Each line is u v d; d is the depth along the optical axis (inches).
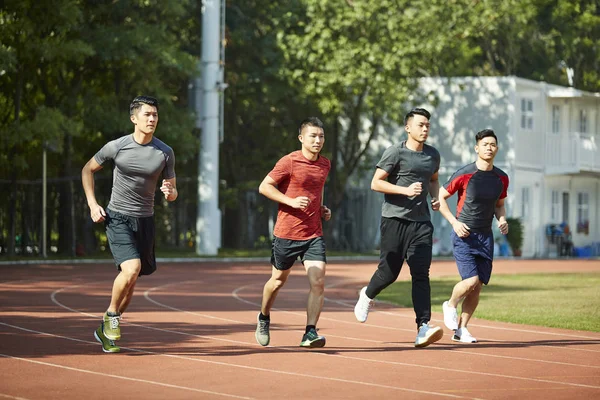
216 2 1824.6
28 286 1000.9
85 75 1699.1
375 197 2338.8
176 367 450.3
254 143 2210.9
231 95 2101.4
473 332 624.1
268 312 530.0
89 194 497.7
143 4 1664.6
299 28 2059.5
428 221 536.1
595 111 2506.2
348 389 398.0
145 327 622.8
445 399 377.4
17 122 1504.7
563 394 390.9
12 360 465.1
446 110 2285.9
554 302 856.9
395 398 378.6
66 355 484.1
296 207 491.5
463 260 552.7
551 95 2346.2
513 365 473.7
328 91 1989.4
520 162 2246.6
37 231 1684.3
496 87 2240.4
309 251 510.6
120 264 491.5
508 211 2218.3
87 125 1647.4
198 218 1840.6
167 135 1683.1
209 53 1824.6
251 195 2261.3
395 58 1920.5
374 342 562.9
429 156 530.6
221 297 902.4
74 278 1141.7
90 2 1673.2
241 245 2196.1
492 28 2015.3
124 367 448.5
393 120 2105.1
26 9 1531.7
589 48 2738.7
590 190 2529.5
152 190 503.8
